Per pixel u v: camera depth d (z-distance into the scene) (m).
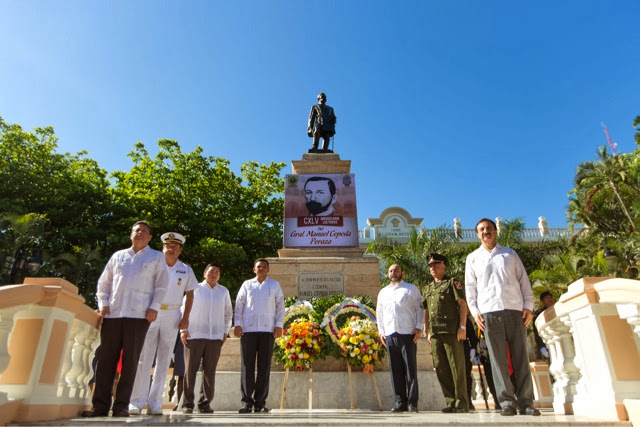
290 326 7.72
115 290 4.96
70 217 20.80
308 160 12.43
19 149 21.19
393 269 6.72
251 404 6.05
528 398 4.72
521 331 4.87
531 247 23.39
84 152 23.30
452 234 21.41
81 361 4.92
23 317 4.22
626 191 23.59
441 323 5.91
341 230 11.21
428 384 7.87
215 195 22.20
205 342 6.42
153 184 21.94
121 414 4.61
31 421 3.79
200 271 19.47
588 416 4.31
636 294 3.89
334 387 7.91
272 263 10.42
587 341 4.41
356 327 7.54
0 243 18.58
